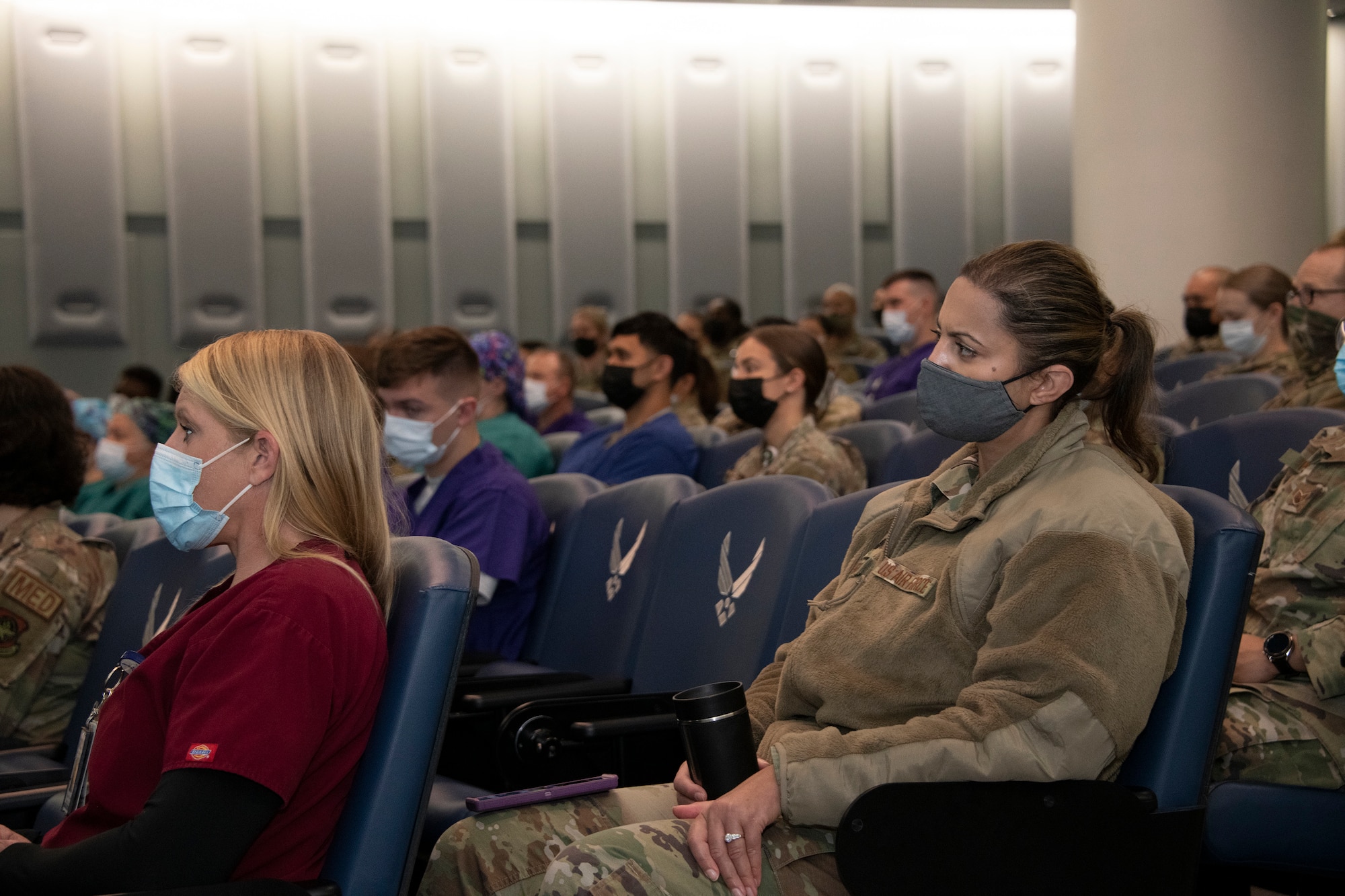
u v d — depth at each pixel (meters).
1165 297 5.52
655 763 2.07
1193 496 1.54
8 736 2.41
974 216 8.63
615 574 2.56
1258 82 5.44
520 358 4.33
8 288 7.77
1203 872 1.90
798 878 1.40
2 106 7.69
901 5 8.49
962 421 1.60
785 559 2.04
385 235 8.12
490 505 2.79
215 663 1.25
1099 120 5.66
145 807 1.19
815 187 8.52
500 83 8.23
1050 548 1.43
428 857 1.90
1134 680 1.34
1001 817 1.35
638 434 3.89
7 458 2.44
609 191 8.37
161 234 7.95
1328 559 1.86
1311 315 2.73
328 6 8.03
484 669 2.57
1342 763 1.70
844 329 7.53
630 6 8.34
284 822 1.28
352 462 1.43
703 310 8.46
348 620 1.30
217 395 1.39
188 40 7.87
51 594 2.44
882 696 1.51
